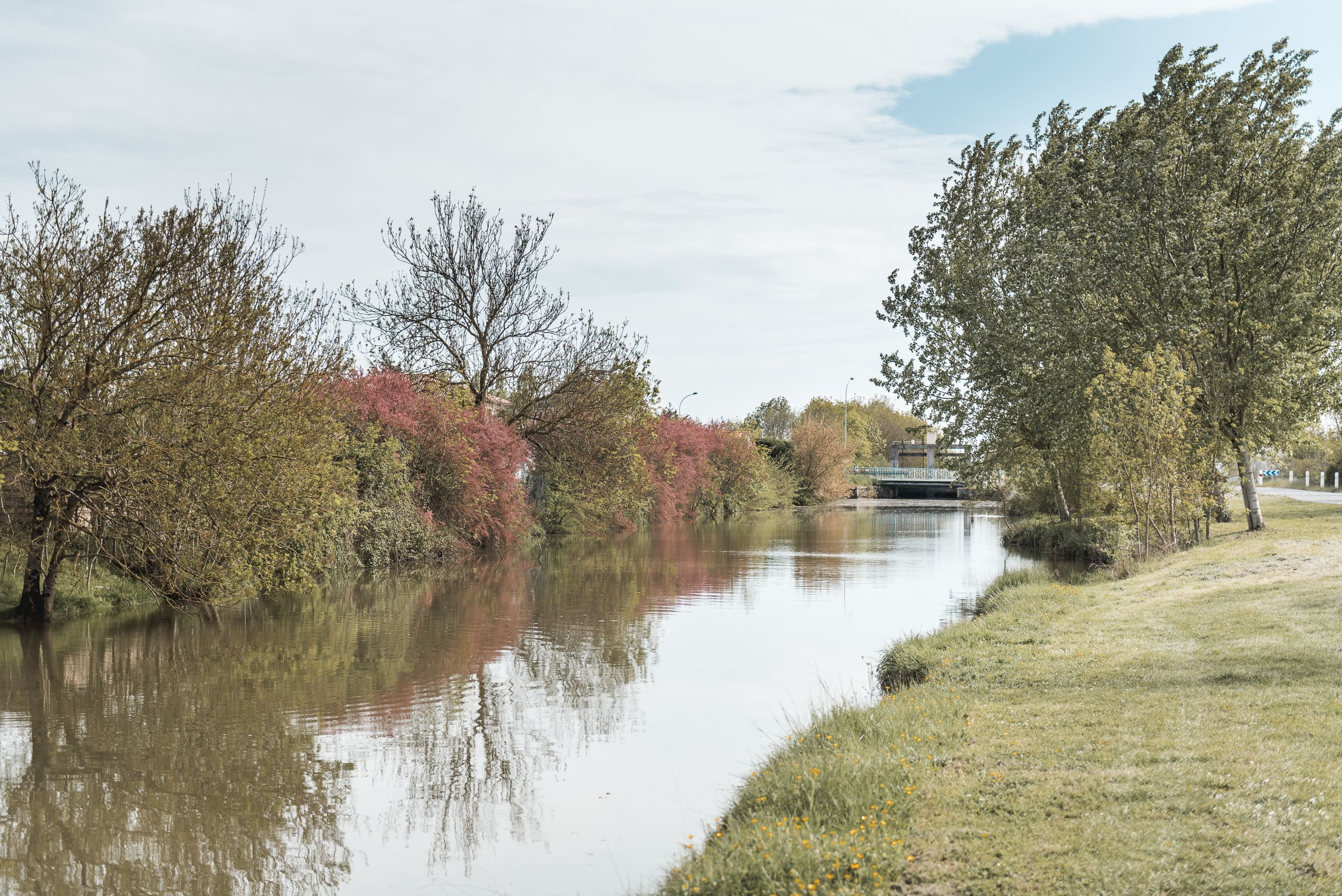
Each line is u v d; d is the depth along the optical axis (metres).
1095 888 5.41
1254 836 5.90
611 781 10.03
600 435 35.97
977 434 34.38
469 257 34.53
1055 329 29.50
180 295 17.70
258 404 18.00
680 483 55.59
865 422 121.31
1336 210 26.47
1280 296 27.03
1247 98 28.45
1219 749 7.53
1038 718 9.00
